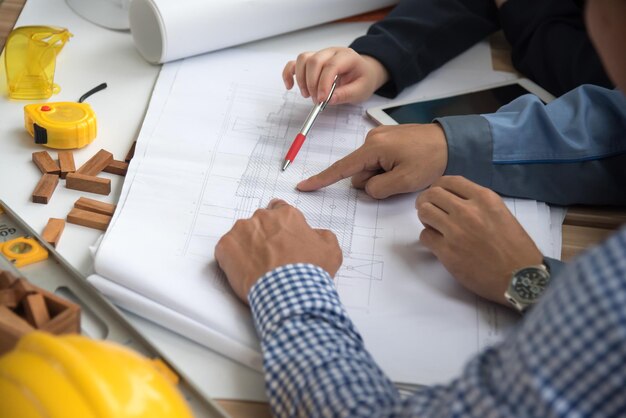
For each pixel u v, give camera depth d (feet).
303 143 3.30
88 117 3.15
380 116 3.49
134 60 3.71
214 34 3.67
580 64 3.59
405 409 1.79
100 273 2.52
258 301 2.35
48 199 2.88
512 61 3.97
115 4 3.92
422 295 2.64
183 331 2.43
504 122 3.16
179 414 1.73
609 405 1.45
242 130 3.33
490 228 2.65
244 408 2.24
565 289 1.51
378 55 3.64
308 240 2.60
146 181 2.95
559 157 3.12
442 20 3.86
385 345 2.45
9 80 3.41
